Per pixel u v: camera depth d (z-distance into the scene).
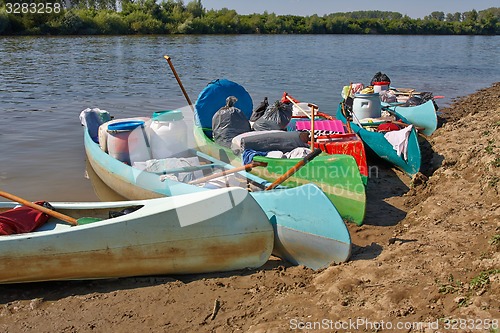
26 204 5.95
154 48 36.84
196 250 5.55
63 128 12.84
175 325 4.66
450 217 6.23
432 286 4.46
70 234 5.33
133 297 5.21
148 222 5.40
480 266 4.66
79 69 24.25
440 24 86.06
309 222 5.56
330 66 28.38
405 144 8.67
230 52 35.88
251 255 5.70
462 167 8.19
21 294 5.36
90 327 4.71
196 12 62.25
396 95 13.90
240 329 4.45
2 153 10.62
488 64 31.83
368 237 6.34
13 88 18.67
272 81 21.66
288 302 4.74
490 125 11.01
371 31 80.38
